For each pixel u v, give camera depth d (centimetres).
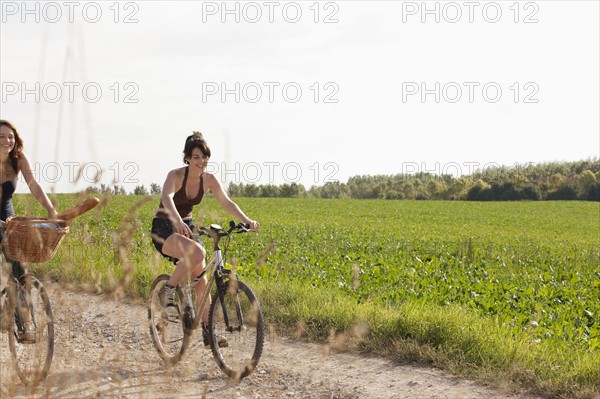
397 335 686
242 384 573
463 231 3225
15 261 534
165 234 604
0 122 546
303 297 837
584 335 779
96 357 627
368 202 7112
